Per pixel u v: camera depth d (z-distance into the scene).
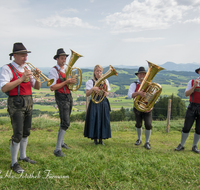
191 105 4.70
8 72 2.94
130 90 5.02
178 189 2.79
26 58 3.08
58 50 4.09
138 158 3.90
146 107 4.67
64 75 4.09
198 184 2.94
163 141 6.01
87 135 4.83
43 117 9.39
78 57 3.84
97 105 4.74
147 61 4.46
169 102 7.87
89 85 4.76
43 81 3.24
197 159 3.99
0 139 5.11
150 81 4.54
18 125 3.03
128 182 2.85
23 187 2.59
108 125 4.84
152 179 3.01
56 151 3.87
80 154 3.89
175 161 3.80
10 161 3.39
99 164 3.39
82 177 2.88
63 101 3.99
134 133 7.51
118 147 4.80
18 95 3.02
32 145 4.52
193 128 8.32
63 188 2.61
